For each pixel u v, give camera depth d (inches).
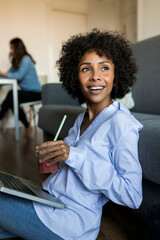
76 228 27.2
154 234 25.2
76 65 36.7
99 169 26.3
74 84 38.7
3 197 28.6
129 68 37.9
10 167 75.8
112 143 28.0
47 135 81.0
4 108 132.0
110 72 32.7
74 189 28.4
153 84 58.2
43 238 28.1
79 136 33.1
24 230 28.6
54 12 184.5
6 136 128.6
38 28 176.6
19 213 28.2
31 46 175.8
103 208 47.0
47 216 27.5
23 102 137.6
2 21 164.1
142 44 64.1
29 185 32.9
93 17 197.9
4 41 165.9
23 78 138.5
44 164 27.2
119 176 26.5
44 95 86.4
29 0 171.2
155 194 32.9
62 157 25.8
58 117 60.8
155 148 29.6
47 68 183.0
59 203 27.5
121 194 25.8
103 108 33.1
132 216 43.5
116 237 36.8
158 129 30.8
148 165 30.8
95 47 32.1
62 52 40.6
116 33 38.4
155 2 126.6
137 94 62.7
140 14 136.9
